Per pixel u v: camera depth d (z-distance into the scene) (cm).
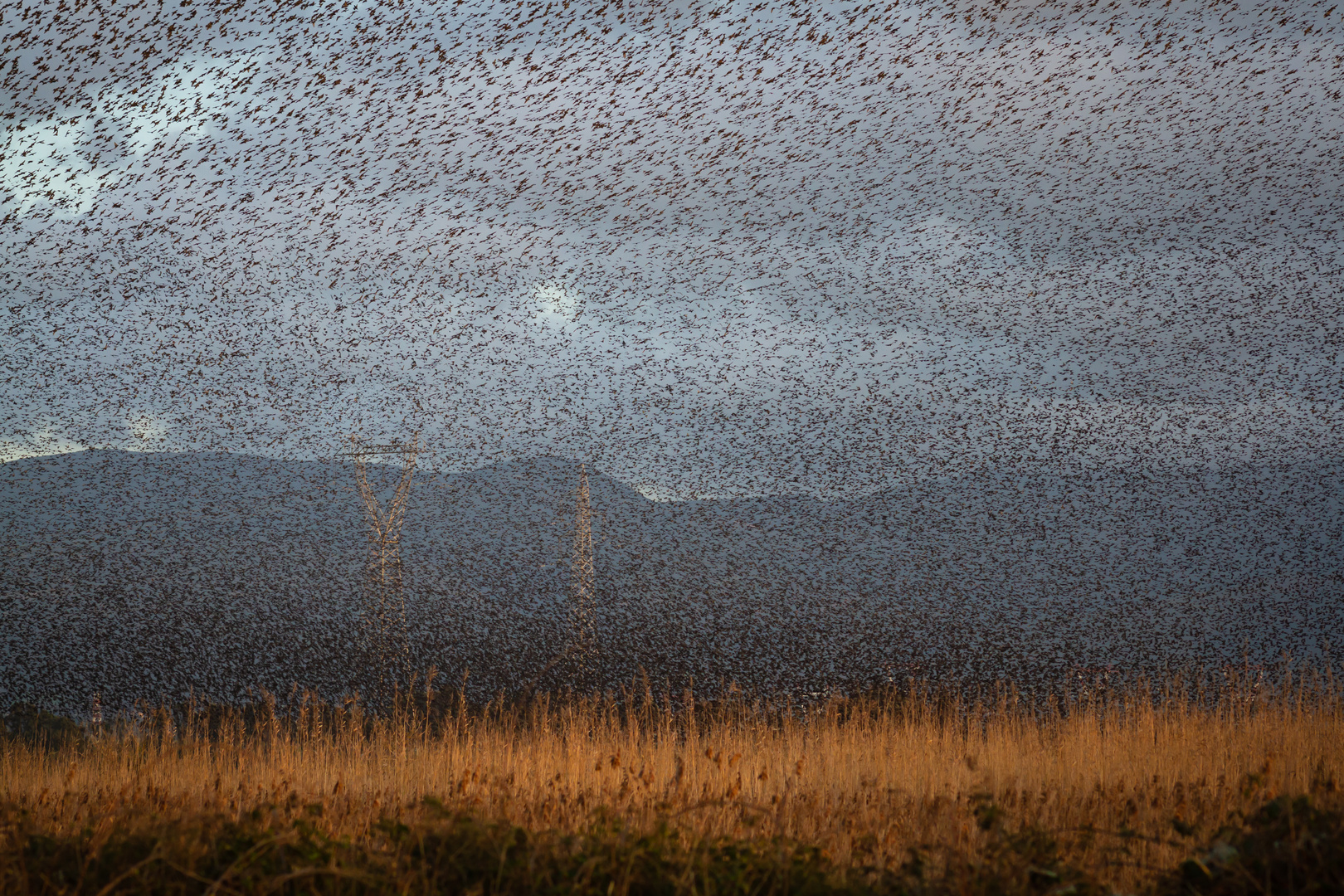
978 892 379
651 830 471
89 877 389
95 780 870
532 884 384
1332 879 375
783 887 390
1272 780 658
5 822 484
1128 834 451
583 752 868
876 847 491
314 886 375
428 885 379
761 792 716
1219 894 385
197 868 398
